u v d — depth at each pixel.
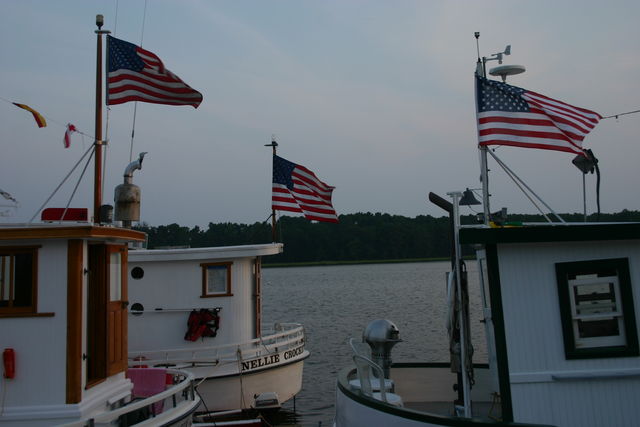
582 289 8.76
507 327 8.73
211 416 17.00
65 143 11.88
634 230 8.53
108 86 13.59
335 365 30.27
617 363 8.59
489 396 12.68
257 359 18.28
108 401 10.78
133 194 15.37
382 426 8.80
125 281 11.93
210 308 18.25
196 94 13.70
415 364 13.29
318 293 85.06
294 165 23.45
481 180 10.20
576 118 9.95
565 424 8.56
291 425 19.69
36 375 9.83
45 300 9.96
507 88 10.04
